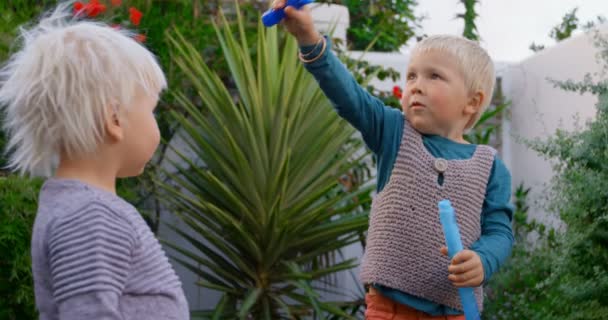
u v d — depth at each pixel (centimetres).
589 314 312
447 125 223
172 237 460
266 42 439
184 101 430
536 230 444
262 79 411
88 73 145
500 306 415
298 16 205
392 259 213
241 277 407
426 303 214
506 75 566
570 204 324
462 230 213
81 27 153
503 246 215
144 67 153
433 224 212
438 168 215
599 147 327
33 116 146
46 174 154
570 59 507
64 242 137
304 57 212
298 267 397
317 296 376
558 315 351
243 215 394
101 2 442
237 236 399
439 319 215
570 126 503
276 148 394
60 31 151
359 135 474
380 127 224
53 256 137
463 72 223
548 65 529
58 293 135
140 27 450
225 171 400
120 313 138
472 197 216
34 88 145
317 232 404
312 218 390
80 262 136
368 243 223
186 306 154
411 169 216
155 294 146
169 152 464
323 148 407
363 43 670
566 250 316
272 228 387
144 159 153
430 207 213
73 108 144
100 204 142
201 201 383
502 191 224
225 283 414
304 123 407
